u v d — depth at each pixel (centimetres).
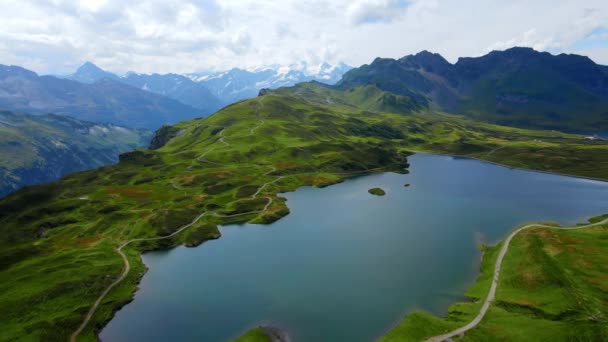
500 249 9769
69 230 12756
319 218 13788
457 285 8381
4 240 11981
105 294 8719
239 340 6750
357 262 9794
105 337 7312
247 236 12275
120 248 11344
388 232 11944
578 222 12288
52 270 9550
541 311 6788
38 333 7050
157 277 9619
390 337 6488
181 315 7862
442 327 6612
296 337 6788
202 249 11394
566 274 7925
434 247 10562
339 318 7300
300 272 9400
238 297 8400
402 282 8606
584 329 6009
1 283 8944
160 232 12381
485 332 6359
